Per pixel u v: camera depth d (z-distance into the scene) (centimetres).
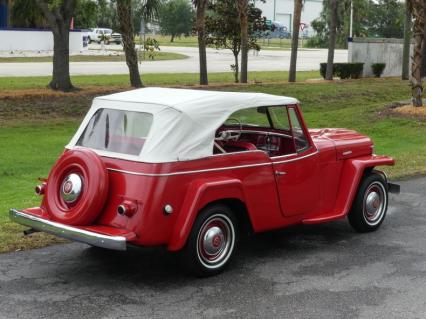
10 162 1235
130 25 2266
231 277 602
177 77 2912
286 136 675
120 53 4781
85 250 677
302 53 5831
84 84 2455
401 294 562
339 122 1805
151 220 550
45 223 578
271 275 609
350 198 718
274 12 10356
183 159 568
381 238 738
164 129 571
